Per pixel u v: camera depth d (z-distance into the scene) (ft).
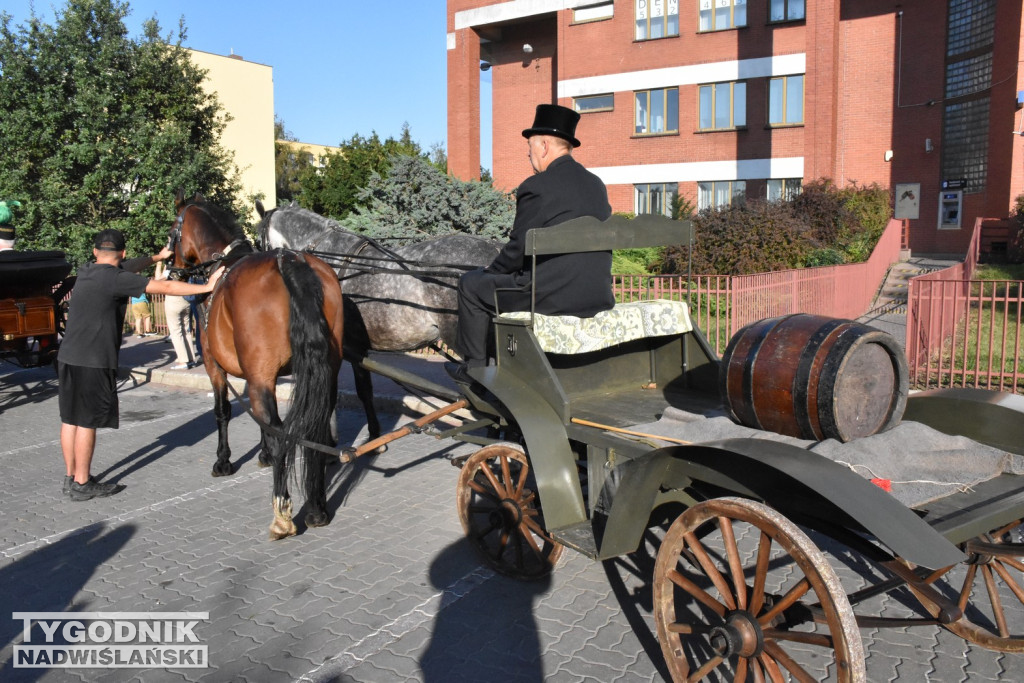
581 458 15.49
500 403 14.60
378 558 16.03
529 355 13.15
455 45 89.61
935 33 74.90
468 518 15.08
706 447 9.84
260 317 15.85
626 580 14.92
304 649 12.59
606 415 13.34
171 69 58.18
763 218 49.03
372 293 21.12
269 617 13.67
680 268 48.14
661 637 10.44
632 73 82.07
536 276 14.24
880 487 9.13
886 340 10.74
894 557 10.34
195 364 38.45
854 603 10.66
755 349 11.28
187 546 16.87
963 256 70.18
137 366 38.60
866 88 78.79
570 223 13.38
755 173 76.43
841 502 8.46
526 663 12.04
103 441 25.93
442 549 16.42
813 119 72.64
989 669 11.54
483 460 14.76
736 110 77.30
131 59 56.03
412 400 28.71
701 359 14.99
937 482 9.92
